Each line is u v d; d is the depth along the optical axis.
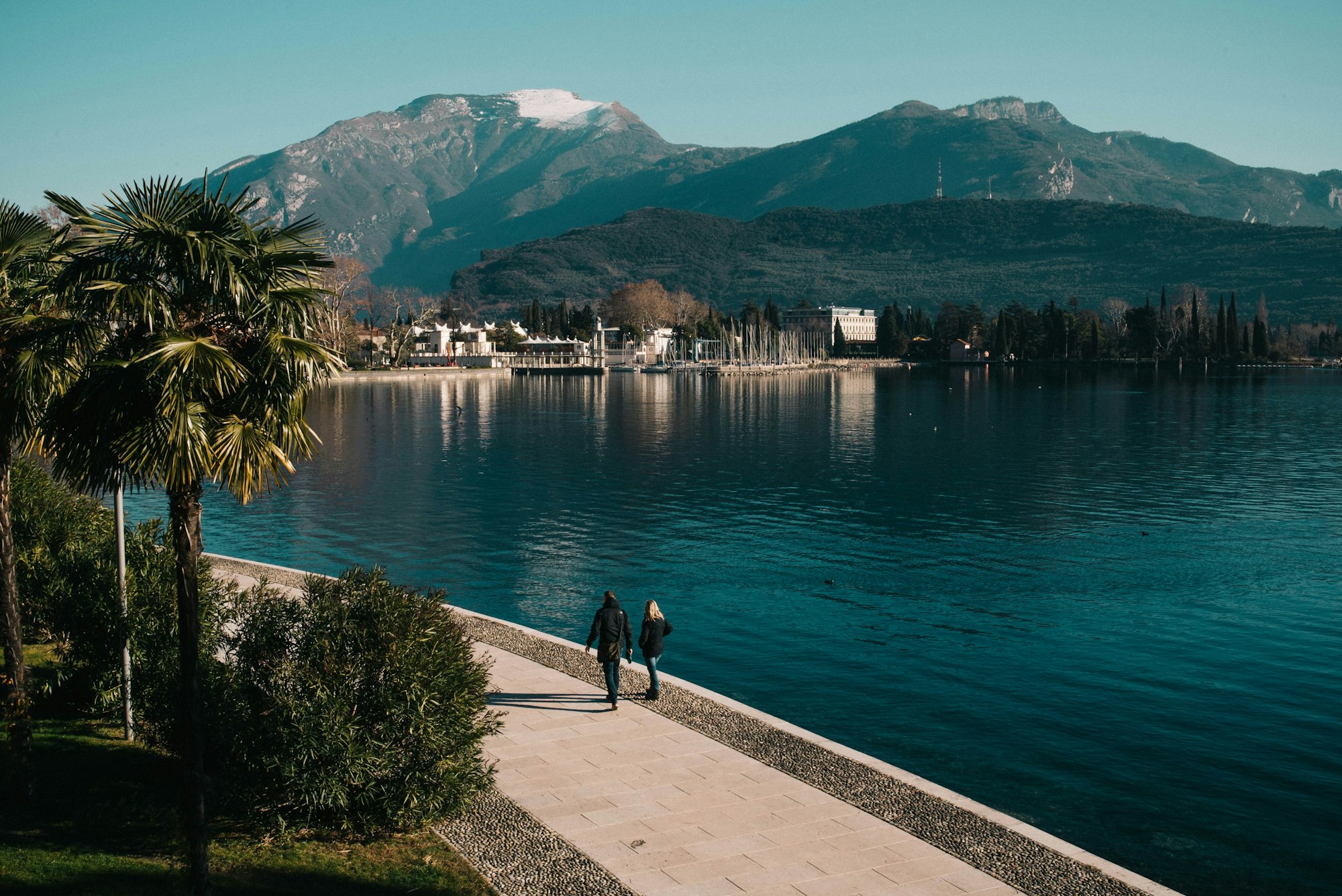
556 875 16.19
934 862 16.72
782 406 161.38
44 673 24.50
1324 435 111.56
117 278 13.93
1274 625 38.34
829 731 27.83
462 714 17.66
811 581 45.47
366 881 15.68
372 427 122.69
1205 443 104.25
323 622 18.02
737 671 32.91
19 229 17.12
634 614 40.03
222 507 65.06
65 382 15.78
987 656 34.53
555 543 54.09
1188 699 30.34
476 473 81.75
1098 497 69.94
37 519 28.95
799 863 16.67
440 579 45.91
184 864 15.80
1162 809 23.16
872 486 75.25
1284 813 23.00
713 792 19.48
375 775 17.03
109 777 19.31
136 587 22.17
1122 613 40.09
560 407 156.75
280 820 16.81
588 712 23.97
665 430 120.38
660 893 15.68
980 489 74.00
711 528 58.44
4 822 16.92
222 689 18.16
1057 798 23.72
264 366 14.30
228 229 14.73
